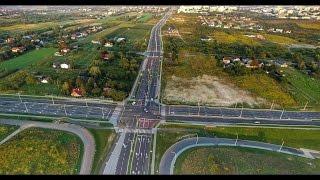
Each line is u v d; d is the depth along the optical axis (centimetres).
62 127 18012
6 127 17838
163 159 15388
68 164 14788
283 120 19338
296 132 18125
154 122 18725
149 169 14638
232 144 16888
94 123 18500
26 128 17838
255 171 14662
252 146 16825
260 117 19612
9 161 14825
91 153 15700
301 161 15700
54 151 15550
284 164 15362
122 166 14800
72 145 16250
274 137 17712
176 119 19125
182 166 14862
